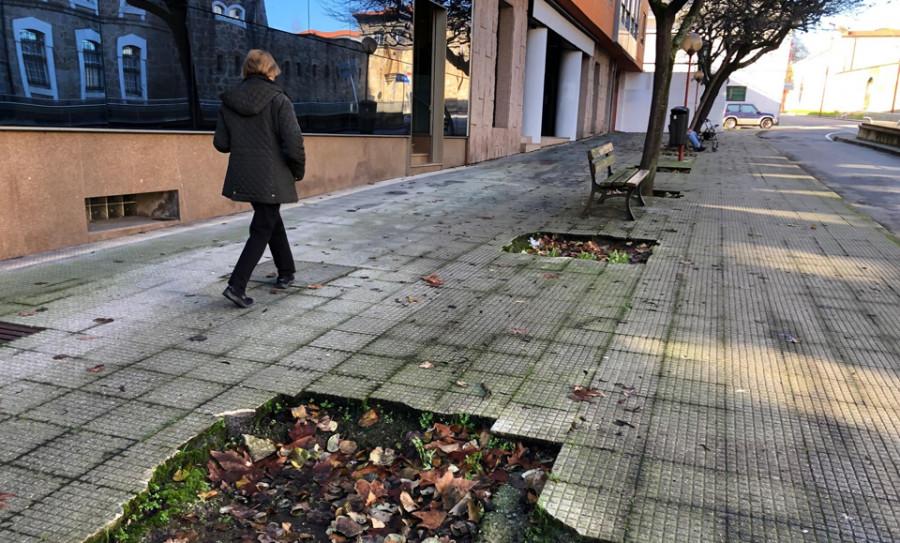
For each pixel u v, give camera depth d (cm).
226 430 319
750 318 468
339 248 663
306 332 433
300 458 304
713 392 351
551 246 713
